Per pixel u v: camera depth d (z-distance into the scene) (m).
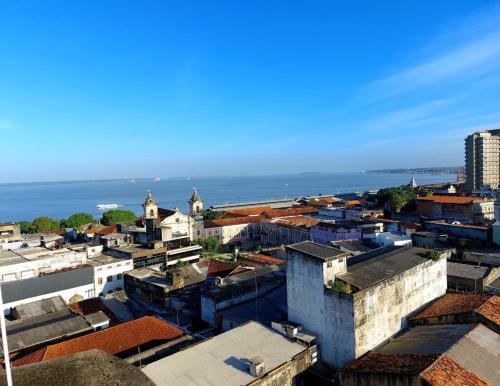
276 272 63.91
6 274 76.56
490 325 37.16
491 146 195.38
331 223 102.62
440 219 116.69
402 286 42.66
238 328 41.50
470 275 52.88
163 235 98.12
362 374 31.61
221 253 121.56
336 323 38.44
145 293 68.88
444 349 32.88
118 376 17.62
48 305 61.81
